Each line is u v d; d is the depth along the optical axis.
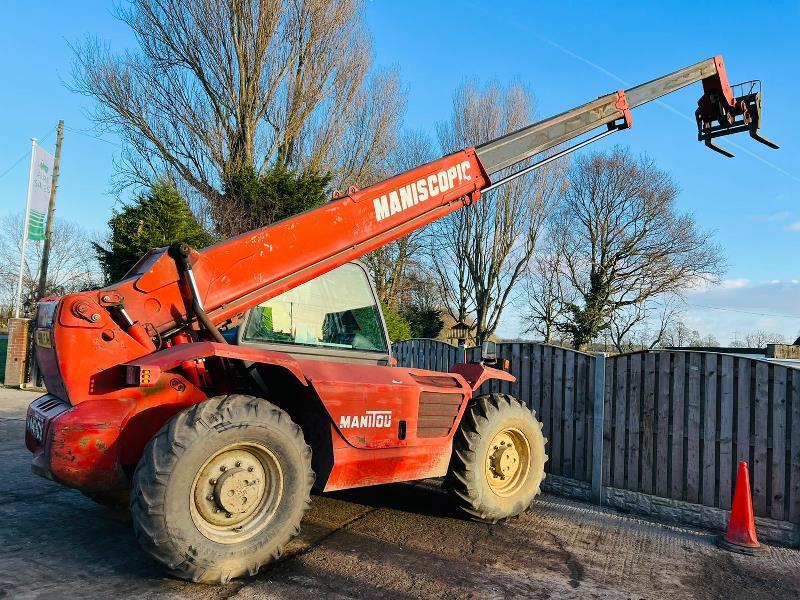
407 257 31.19
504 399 5.12
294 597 3.16
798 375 4.77
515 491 5.03
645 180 35.72
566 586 3.60
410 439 4.31
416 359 9.07
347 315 4.61
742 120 6.08
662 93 5.96
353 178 22.70
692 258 35.69
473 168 5.12
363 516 4.82
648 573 3.93
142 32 17.50
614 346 37.12
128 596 3.03
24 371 12.15
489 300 31.38
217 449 3.16
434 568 3.74
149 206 13.91
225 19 17.48
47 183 16.61
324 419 3.92
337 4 18.98
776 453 4.84
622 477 5.74
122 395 3.37
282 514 3.41
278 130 18.69
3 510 4.34
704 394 5.29
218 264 3.81
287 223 4.12
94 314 3.34
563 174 31.16
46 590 3.04
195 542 3.07
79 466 3.12
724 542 4.57
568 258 38.06
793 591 3.75
